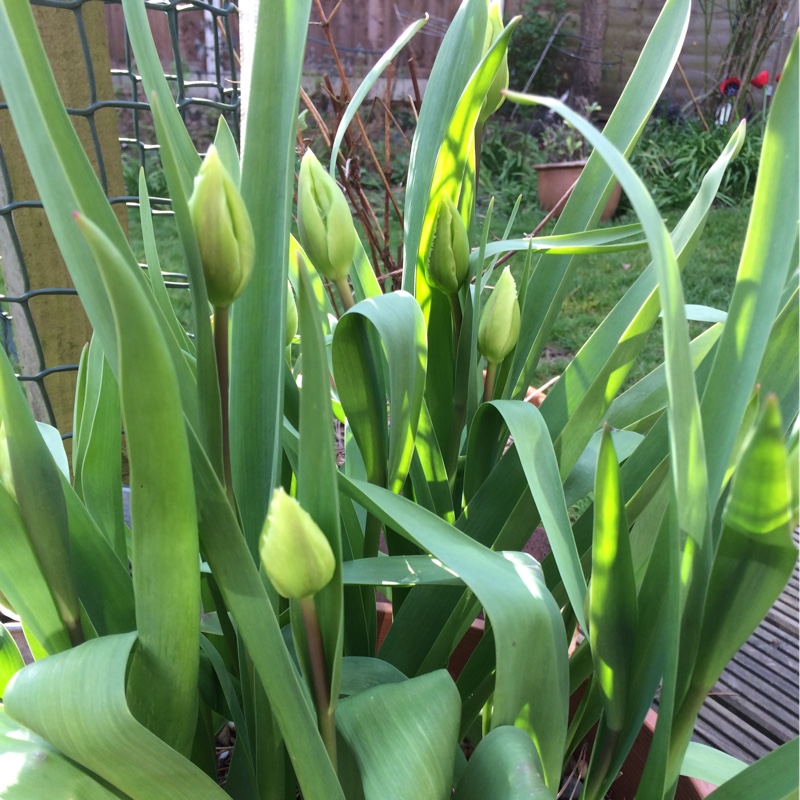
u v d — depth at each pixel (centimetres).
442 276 34
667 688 23
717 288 180
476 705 35
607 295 180
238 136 55
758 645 64
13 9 20
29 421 24
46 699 20
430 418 40
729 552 21
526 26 334
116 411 32
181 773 21
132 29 29
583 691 41
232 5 53
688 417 20
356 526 38
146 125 269
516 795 20
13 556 25
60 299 65
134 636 22
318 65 278
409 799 21
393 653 34
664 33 37
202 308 22
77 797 22
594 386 32
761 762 24
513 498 34
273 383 27
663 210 264
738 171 269
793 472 19
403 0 284
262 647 22
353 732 23
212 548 22
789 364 27
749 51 329
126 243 23
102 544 28
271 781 29
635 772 39
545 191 241
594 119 332
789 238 22
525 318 41
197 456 21
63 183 20
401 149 242
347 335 30
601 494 23
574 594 26
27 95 20
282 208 27
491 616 22
